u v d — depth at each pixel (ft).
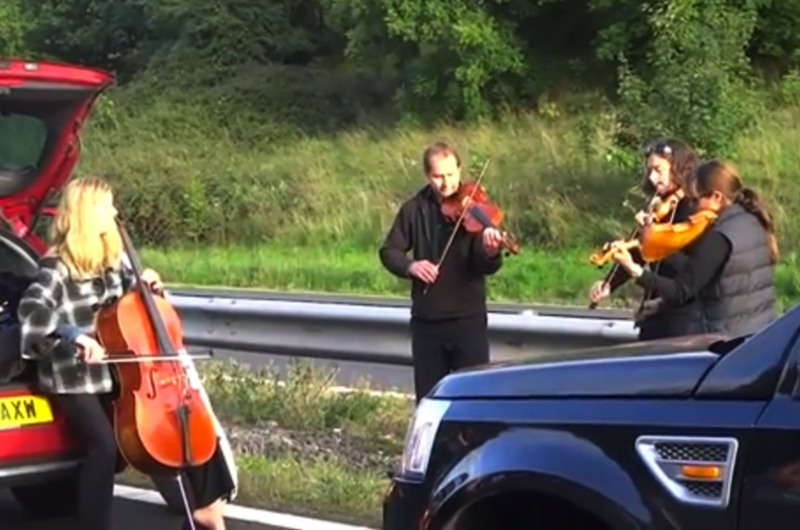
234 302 39.22
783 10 76.89
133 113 95.55
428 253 26.04
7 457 22.39
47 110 27.76
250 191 79.36
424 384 26.40
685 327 22.41
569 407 14.87
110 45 110.22
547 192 69.51
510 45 81.76
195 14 102.22
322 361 37.81
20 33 111.14
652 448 14.03
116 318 21.72
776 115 72.74
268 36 101.65
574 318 34.12
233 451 29.07
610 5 78.89
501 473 14.97
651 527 13.87
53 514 25.52
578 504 14.39
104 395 22.39
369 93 92.43
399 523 16.17
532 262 61.82
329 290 60.90
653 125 68.18
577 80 81.97
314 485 26.09
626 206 63.82
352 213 74.69
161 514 25.21
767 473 13.24
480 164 74.79
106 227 22.16
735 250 22.02
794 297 51.52
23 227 28.27
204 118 93.04
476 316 26.13
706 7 69.51
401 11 81.20
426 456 16.02
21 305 21.80
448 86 82.64
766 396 13.53
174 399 21.89
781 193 63.46
